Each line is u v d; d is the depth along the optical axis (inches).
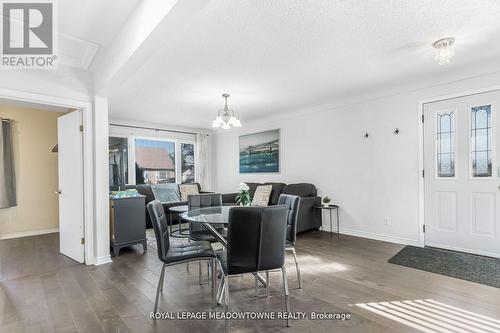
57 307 86.0
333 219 185.2
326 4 75.3
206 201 143.2
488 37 95.4
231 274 73.9
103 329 74.0
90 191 128.0
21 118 190.1
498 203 122.0
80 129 128.0
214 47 101.0
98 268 121.1
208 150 291.7
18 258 136.3
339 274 109.7
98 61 118.0
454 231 134.4
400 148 152.3
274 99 175.2
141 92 157.0
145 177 253.3
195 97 168.1
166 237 91.0
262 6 75.8
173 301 89.4
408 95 149.2
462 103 131.3
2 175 179.3
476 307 82.6
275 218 75.5
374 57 111.7
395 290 94.5
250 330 72.5
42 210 197.3
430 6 76.8
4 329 74.4
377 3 75.1
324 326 73.9
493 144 123.0
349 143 175.9
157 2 67.8
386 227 158.7
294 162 211.8
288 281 103.8
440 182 138.4
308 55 109.0
